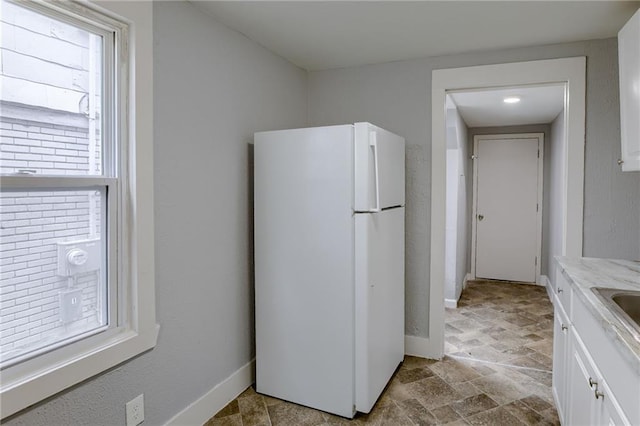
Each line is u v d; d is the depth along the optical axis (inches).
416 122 117.9
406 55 113.9
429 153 117.0
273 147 94.8
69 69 60.3
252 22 90.7
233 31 94.3
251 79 101.4
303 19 89.3
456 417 89.7
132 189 68.2
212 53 87.5
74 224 61.5
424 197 118.1
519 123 210.4
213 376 90.0
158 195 74.1
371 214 89.4
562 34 97.6
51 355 57.3
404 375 109.2
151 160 71.0
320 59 117.6
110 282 66.3
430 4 81.9
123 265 68.2
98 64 64.2
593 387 55.7
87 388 61.9
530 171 215.8
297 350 94.0
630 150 78.0
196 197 83.6
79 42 61.6
